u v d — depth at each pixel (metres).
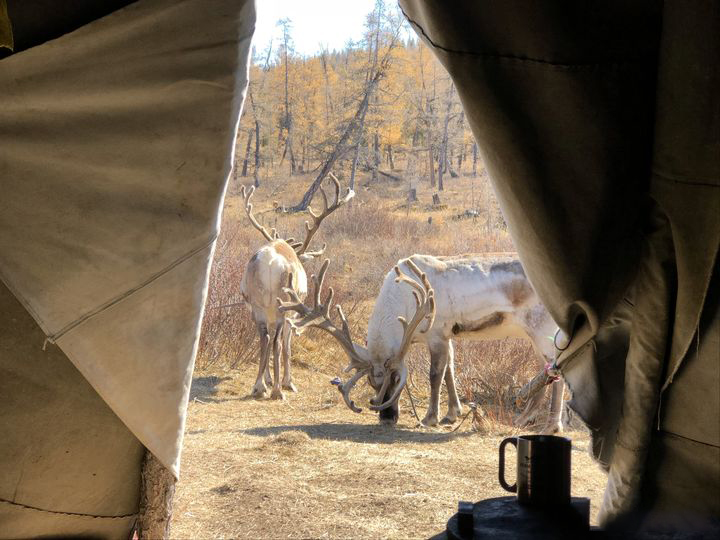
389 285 7.80
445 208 38.03
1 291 2.79
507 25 2.42
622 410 2.88
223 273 11.76
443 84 58.09
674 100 2.38
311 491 5.31
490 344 9.52
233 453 6.26
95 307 2.77
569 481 2.15
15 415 2.85
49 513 2.95
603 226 2.67
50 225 2.72
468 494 5.34
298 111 69.12
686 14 2.27
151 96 2.73
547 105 2.52
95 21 2.61
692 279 2.53
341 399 9.06
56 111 2.67
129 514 3.08
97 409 2.93
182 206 2.83
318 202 40.75
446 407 8.84
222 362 10.68
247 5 2.75
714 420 2.69
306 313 7.88
